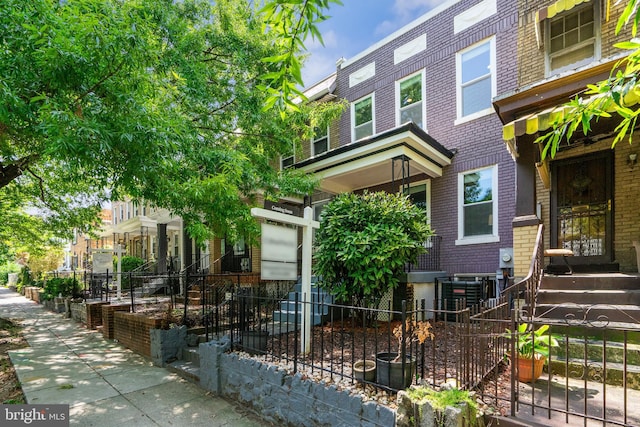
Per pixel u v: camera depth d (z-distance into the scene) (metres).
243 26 8.41
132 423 3.78
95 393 4.61
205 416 3.98
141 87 4.89
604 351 2.48
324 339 5.51
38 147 5.70
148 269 15.56
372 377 3.33
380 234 5.79
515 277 5.68
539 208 6.54
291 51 2.18
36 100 3.97
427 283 7.62
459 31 8.84
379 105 10.45
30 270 23.81
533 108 5.41
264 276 4.32
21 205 11.72
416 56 9.67
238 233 7.25
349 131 11.11
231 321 5.00
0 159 7.46
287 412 3.66
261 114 8.09
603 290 4.89
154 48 5.12
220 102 8.34
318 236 6.52
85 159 4.18
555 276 5.28
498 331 3.70
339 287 6.11
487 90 8.37
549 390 2.72
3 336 8.41
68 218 11.41
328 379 3.52
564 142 5.78
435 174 8.84
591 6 6.34
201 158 6.47
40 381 5.07
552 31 6.80
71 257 34.09
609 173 6.01
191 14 8.04
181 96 6.95
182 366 5.42
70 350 6.93
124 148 4.52
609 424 2.66
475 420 2.71
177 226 16.27
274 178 8.26
